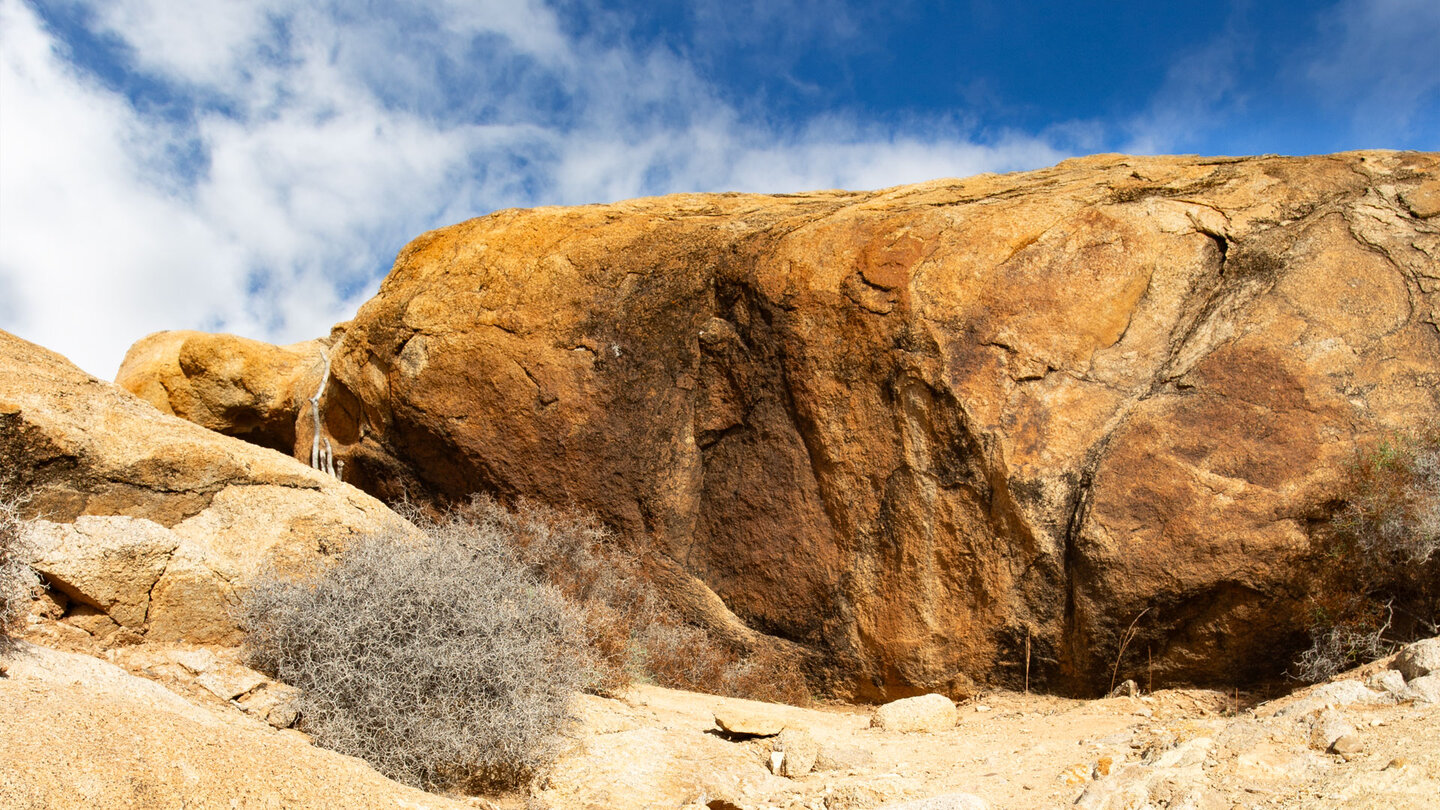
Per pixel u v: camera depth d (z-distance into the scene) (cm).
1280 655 594
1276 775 391
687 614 775
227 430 1227
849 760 511
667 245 847
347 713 461
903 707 609
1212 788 389
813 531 730
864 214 774
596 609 686
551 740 478
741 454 775
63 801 301
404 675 467
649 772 479
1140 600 605
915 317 699
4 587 404
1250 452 605
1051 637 643
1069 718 590
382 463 923
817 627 725
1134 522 612
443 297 898
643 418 808
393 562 514
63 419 521
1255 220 696
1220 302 673
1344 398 608
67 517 506
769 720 551
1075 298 690
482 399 852
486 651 482
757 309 771
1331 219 679
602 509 811
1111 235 706
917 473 688
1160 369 669
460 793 457
